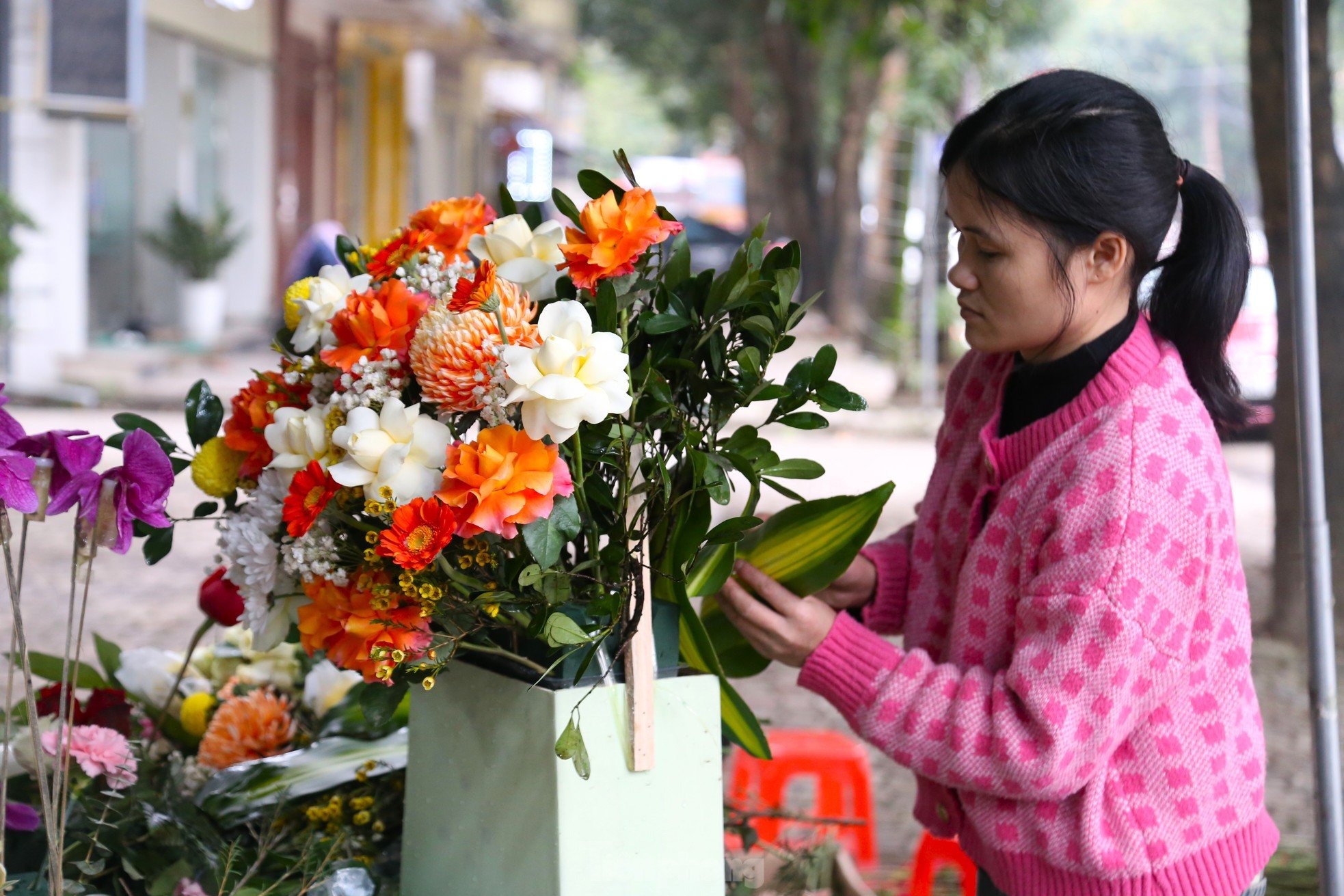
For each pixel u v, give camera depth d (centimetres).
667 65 2389
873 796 370
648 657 135
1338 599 446
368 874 161
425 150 2595
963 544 168
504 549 134
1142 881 146
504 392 125
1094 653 141
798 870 203
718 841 141
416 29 2050
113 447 162
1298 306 190
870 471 889
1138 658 140
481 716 144
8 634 487
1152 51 2944
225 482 153
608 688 134
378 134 2231
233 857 158
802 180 1986
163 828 164
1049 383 155
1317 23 464
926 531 175
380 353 135
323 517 134
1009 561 153
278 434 138
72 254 1166
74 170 1155
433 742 154
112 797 168
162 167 1483
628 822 136
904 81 1263
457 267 141
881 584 180
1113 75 170
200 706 201
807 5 926
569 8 3123
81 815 164
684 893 139
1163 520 142
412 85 2175
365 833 176
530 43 2394
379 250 156
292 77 1745
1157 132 150
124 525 128
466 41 2197
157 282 1489
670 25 2191
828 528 158
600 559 136
